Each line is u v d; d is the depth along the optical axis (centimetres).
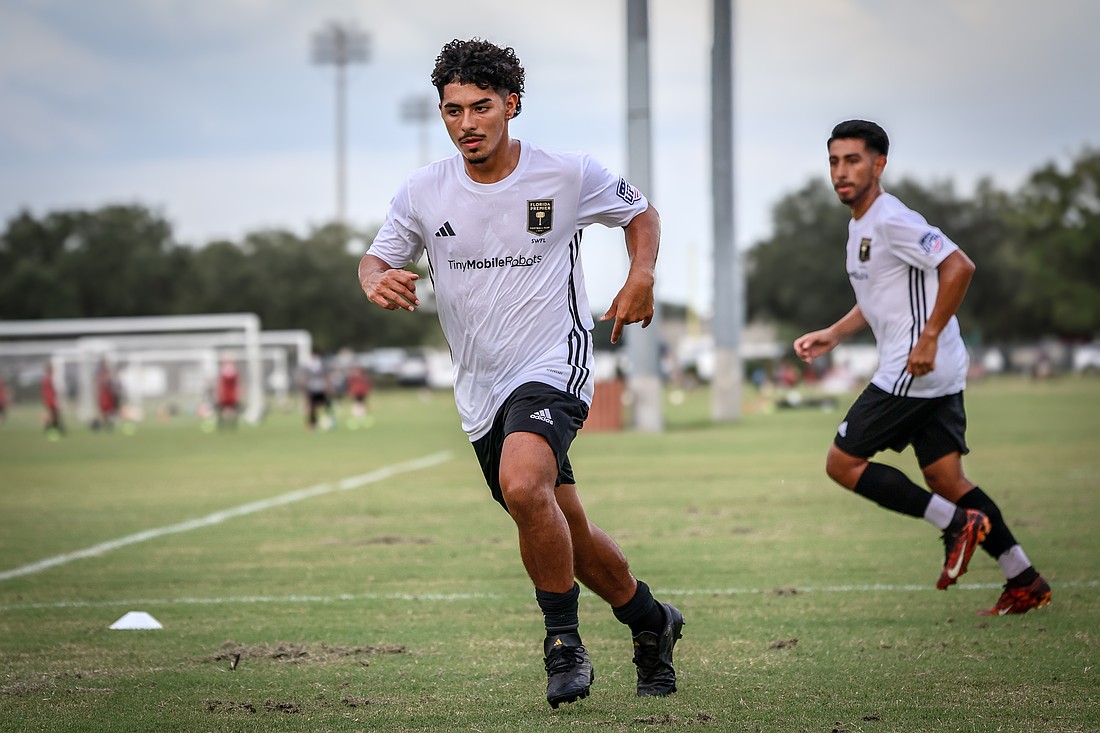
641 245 1530
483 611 2198
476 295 1515
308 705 1556
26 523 3700
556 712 1506
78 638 2002
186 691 1638
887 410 2039
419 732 1423
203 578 2619
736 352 8762
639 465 5259
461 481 4866
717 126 8544
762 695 1573
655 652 1584
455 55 1460
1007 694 1555
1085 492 3875
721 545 2945
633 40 7325
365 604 2280
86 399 12400
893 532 3141
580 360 1517
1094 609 2089
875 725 1417
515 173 1497
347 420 11175
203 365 12862
